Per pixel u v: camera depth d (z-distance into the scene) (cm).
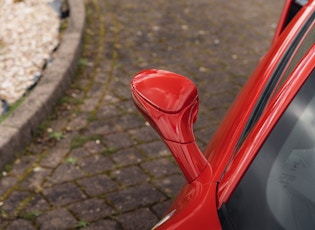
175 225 195
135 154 452
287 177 190
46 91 498
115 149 456
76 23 641
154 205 398
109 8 730
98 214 387
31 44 601
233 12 742
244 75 590
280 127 200
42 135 467
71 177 422
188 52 631
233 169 199
